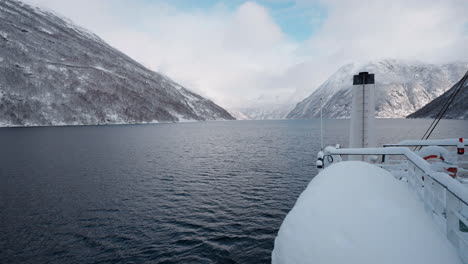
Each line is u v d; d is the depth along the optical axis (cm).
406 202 445
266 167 3481
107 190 2447
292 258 346
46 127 15475
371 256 307
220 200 2122
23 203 2102
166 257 1268
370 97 1277
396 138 7050
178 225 1638
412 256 309
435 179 449
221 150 5397
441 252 326
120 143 6900
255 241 1409
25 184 2677
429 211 531
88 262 1244
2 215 1848
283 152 4978
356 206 394
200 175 3036
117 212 1883
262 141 7325
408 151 777
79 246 1398
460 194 331
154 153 4984
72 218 1784
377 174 533
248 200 2114
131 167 3553
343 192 437
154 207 1977
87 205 2042
